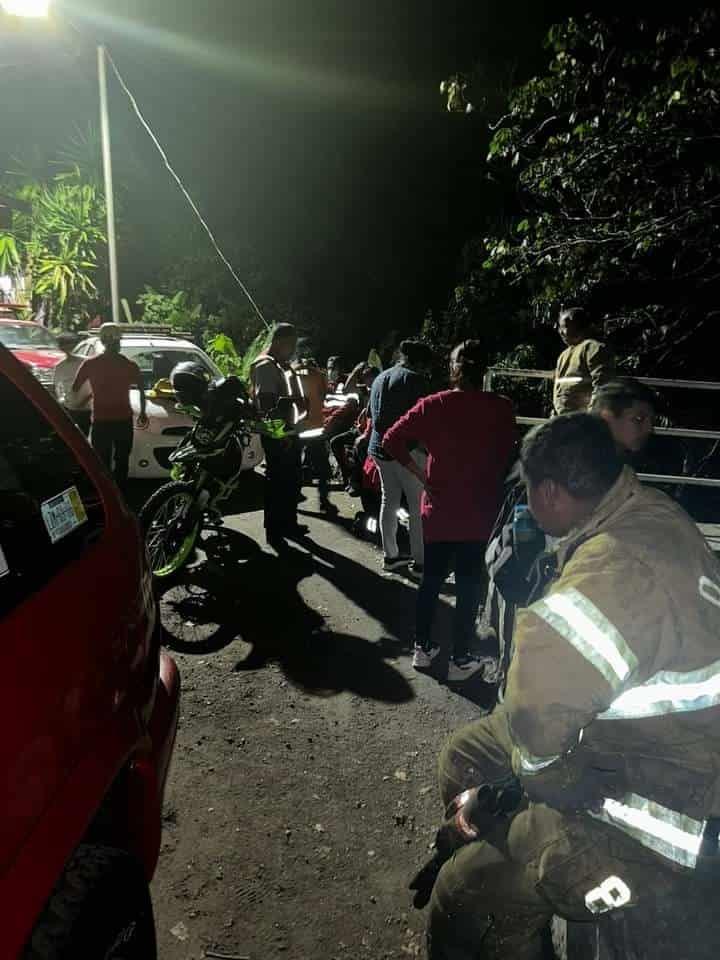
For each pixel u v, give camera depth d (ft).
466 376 12.33
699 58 22.75
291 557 19.45
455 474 12.41
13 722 4.53
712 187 25.22
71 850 4.78
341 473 27.14
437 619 16.10
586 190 26.91
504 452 12.40
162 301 57.52
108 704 5.72
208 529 19.44
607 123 25.13
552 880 5.60
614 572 5.24
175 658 13.93
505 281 45.50
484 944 6.21
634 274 27.94
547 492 5.84
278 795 10.30
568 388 16.15
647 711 5.31
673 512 5.66
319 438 23.50
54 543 5.92
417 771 10.95
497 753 7.77
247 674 13.46
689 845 5.22
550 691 5.16
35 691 4.81
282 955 7.89
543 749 5.25
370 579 18.12
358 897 8.68
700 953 5.24
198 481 16.96
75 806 4.92
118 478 23.67
